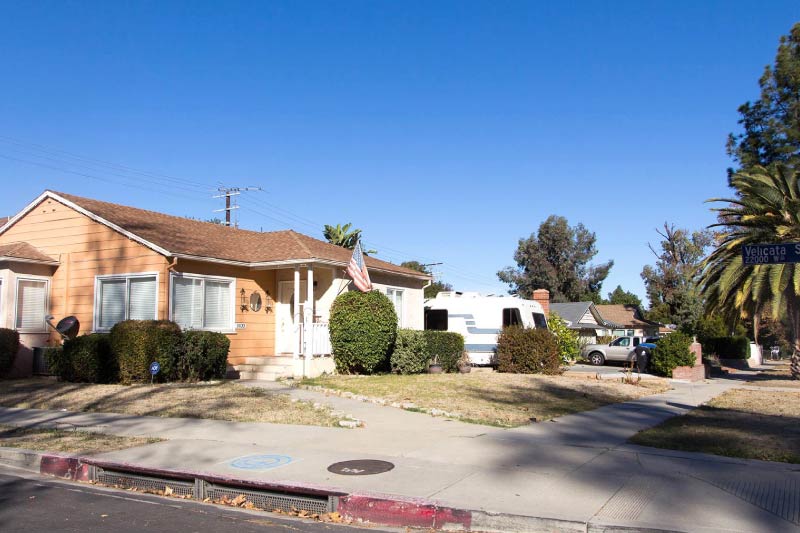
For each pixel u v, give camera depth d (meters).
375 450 8.96
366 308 18.31
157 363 15.49
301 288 20.36
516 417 12.08
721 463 8.19
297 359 18.06
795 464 8.16
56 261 18.88
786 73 32.97
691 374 22.92
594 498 6.64
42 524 6.23
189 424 11.12
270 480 7.36
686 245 50.59
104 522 6.34
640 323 51.44
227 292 18.98
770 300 22.58
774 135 33.59
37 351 18.31
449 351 21.42
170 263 17.11
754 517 6.02
